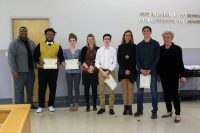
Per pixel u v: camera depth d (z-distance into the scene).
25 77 5.73
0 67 6.28
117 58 5.34
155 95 5.05
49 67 5.59
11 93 6.35
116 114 5.48
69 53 5.79
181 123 4.83
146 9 6.57
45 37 5.91
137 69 5.12
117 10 6.49
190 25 6.76
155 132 4.37
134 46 5.22
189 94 6.60
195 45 6.82
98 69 5.51
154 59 4.93
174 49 4.74
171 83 4.82
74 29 6.40
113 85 5.40
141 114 5.34
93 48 5.67
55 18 6.34
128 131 4.43
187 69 6.26
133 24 6.55
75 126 4.75
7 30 6.23
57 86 6.41
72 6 6.36
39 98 5.73
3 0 6.17
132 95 5.34
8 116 2.15
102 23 6.46
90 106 6.25
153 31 6.65
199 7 6.76
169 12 6.66
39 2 6.28
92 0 6.40
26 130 2.20
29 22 6.31
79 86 6.02
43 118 5.30
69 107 6.20
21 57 5.61
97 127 4.67
